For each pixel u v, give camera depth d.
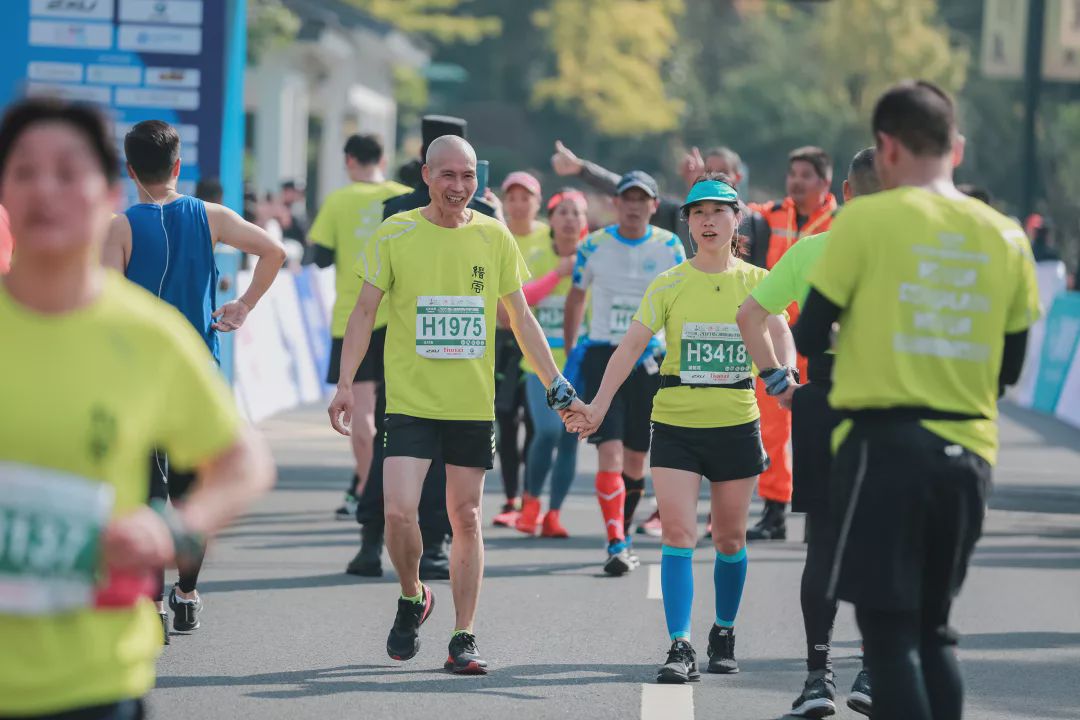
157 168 18.36
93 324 8.56
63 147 8.46
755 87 172.75
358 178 29.75
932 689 12.50
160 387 8.70
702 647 19.73
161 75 33.50
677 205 27.94
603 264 25.80
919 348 12.14
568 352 26.89
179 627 19.94
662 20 172.25
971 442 12.25
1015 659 19.44
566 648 19.53
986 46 82.25
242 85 34.44
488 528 29.44
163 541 8.42
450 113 191.50
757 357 15.74
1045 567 26.16
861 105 160.62
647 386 25.27
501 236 18.25
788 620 21.48
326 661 18.55
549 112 191.88
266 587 23.02
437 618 21.27
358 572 24.16
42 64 33.62
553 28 172.00
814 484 16.22
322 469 36.53
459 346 17.92
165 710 16.12
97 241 8.65
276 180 96.31
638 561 25.36
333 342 28.73
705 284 18.03
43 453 8.41
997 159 156.75
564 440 28.22
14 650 8.32
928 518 12.20
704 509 31.92
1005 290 12.36
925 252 12.16
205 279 18.48
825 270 12.28
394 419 18.02
